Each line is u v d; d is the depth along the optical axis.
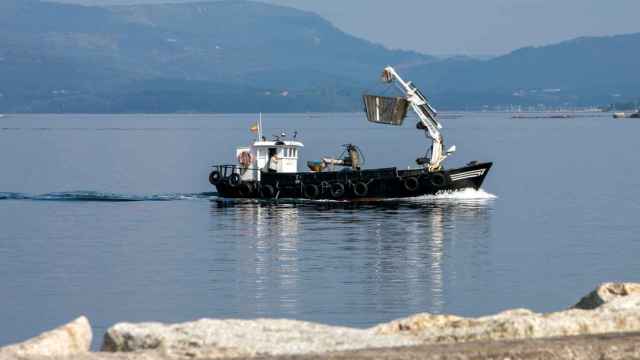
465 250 163.62
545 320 72.81
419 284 133.12
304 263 150.12
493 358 64.44
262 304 120.31
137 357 65.94
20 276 141.62
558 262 152.25
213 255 159.25
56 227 197.62
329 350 67.25
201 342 69.19
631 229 191.38
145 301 123.25
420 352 64.50
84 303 122.50
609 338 68.31
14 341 104.75
